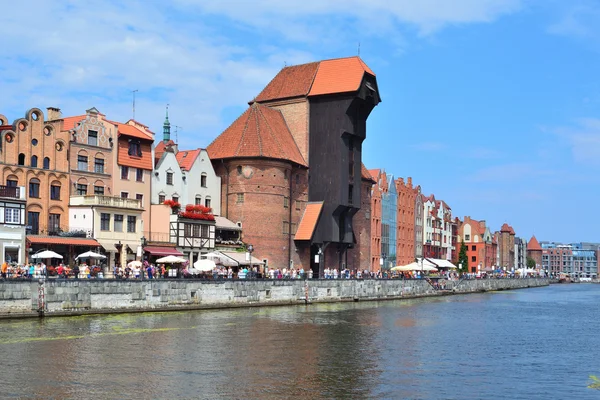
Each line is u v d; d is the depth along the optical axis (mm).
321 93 112938
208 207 102062
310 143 114125
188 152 103438
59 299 60312
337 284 97000
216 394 33562
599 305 103750
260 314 71875
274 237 105562
